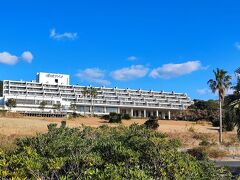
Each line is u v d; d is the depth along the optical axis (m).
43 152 13.66
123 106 182.25
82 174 10.34
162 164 11.25
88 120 109.00
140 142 12.58
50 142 14.72
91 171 8.99
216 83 77.44
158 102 192.62
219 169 14.66
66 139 15.21
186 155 13.52
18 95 160.75
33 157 10.62
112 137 18.47
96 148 13.31
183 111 153.12
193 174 11.30
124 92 190.12
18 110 151.75
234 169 29.11
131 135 17.09
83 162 10.81
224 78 77.44
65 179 9.34
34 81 177.38
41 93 172.75
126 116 119.75
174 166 10.91
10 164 10.10
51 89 176.12
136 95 192.75
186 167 11.06
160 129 88.00
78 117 118.19
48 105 156.62
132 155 11.48
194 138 68.75
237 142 64.00
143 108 188.88
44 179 9.95
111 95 185.38
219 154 49.56
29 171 9.79
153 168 11.41
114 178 8.44
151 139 12.30
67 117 116.56
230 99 41.56
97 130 21.97
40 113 150.25
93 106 176.50
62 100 168.38
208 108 153.88
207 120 136.38
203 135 71.75
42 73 183.12
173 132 77.94
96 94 171.88
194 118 142.62
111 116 108.06
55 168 9.95
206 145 59.50
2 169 9.75
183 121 128.75
